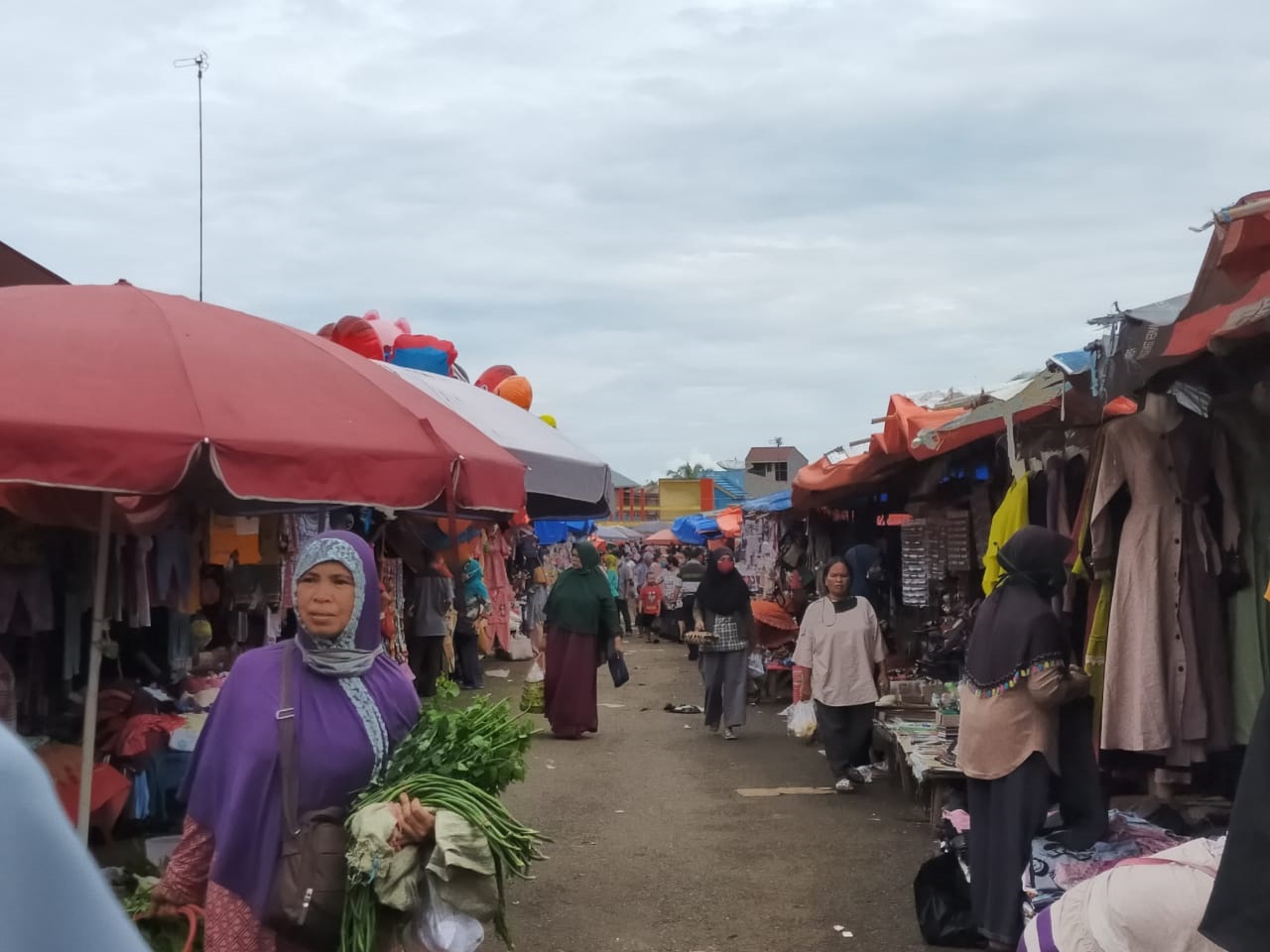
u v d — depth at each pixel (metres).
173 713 6.60
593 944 5.93
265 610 7.66
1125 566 5.69
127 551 6.30
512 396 10.98
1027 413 7.21
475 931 3.39
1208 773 6.23
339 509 7.09
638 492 61.16
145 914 4.03
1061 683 5.30
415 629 12.15
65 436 3.86
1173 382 5.68
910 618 13.11
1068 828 5.53
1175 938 3.61
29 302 4.54
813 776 10.16
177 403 4.10
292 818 3.42
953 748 8.01
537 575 19.86
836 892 6.74
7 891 1.03
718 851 7.69
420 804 3.37
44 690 6.17
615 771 10.54
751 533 23.30
